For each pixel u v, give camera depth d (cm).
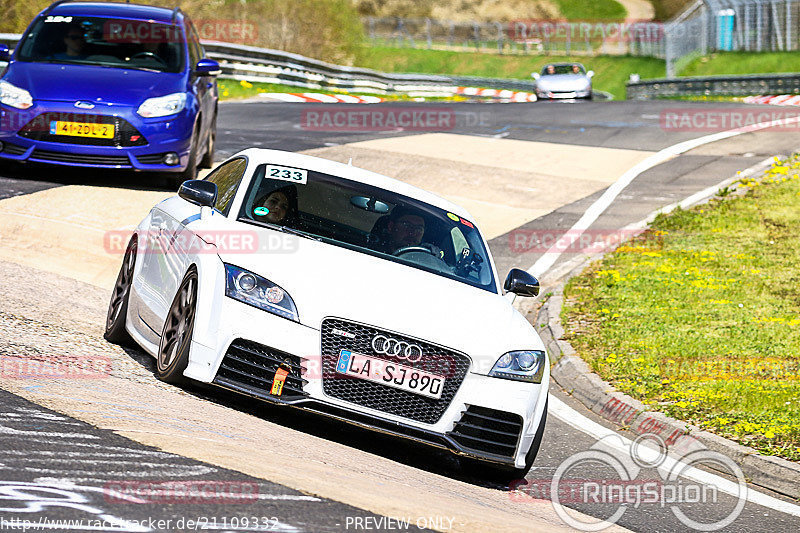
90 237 3738
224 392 2186
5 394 1741
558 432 2756
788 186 6275
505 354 2116
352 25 15538
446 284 2288
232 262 2117
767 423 2764
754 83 12938
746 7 18425
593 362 3344
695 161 7156
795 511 2278
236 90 10562
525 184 6172
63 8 4828
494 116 9081
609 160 7056
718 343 3559
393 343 2019
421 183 5900
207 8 13725
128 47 4694
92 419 1658
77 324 2661
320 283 2091
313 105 9281
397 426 2017
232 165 2708
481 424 2072
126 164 4350
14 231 3641
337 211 2427
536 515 1925
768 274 4581
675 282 4425
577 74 12669
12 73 4431
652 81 14312
